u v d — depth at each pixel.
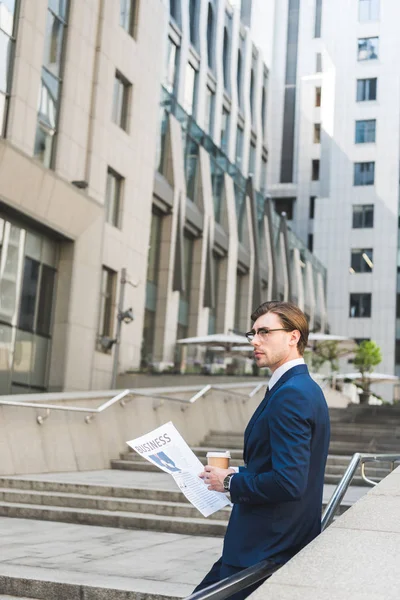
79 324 25.20
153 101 31.55
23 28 22.20
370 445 15.28
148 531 8.44
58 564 6.11
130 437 14.65
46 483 10.37
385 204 61.62
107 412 14.07
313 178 65.31
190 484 3.32
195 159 36.66
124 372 28.62
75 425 13.10
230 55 47.66
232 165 41.34
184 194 34.12
